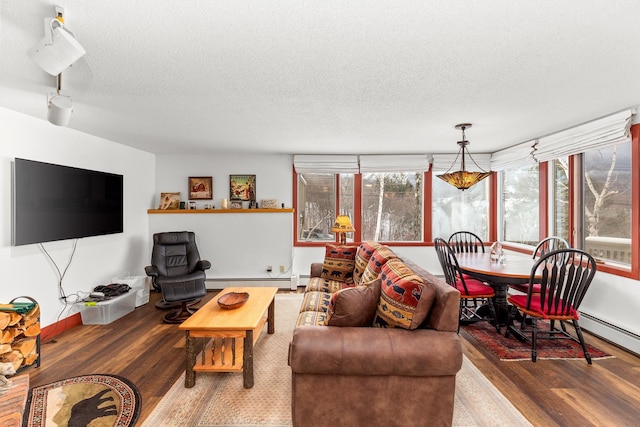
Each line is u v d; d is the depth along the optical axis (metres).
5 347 2.30
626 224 2.94
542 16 1.41
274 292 3.07
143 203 4.72
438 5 1.33
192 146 4.38
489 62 1.87
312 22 1.45
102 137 3.81
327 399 1.72
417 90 2.32
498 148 4.56
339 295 1.86
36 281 2.98
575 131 3.30
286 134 3.68
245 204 5.05
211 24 1.46
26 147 2.90
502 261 3.35
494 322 3.34
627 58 1.82
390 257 2.62
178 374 2.40
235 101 2.54
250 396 2.13
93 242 3.69
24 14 1.38
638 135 2.73
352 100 2.53
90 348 2.84
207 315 2.42
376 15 1.40
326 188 5.19
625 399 2.07
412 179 5.16
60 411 1.97
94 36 1.57
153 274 3.63
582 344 2.55
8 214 2.74
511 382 2.28
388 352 1.65
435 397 1.69
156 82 2.15
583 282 2.53
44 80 2.12
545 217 3.97
